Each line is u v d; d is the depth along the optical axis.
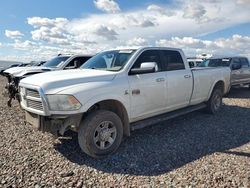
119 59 5.17
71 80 4.27
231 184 3.33
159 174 3.71
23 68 9.97
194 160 4.17
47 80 4.27
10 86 8.07
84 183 3.46
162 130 5.82
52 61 11.05
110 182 3.49
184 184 3.37
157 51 5.55
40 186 3.37
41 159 4.23
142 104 4.98
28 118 4.62
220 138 5.29
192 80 6.24
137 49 5.24
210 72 6.98
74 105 4.02
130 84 4.75
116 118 4.47
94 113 4.24
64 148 4.73
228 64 11.90
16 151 4.56
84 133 4.14
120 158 4.30
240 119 6.86
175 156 4.36
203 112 7.44
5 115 7.23
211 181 3.43
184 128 5.98
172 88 5.63
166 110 5.66
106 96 4.35
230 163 4.01
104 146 4.36
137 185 3.40
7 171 3.78
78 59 10.45
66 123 4.14
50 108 4.08
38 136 5.38
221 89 7.67
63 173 3.72
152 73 5.23
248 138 5.29
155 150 4.64
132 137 5.34
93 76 4.48
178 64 6.00
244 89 13.91
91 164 4.07
